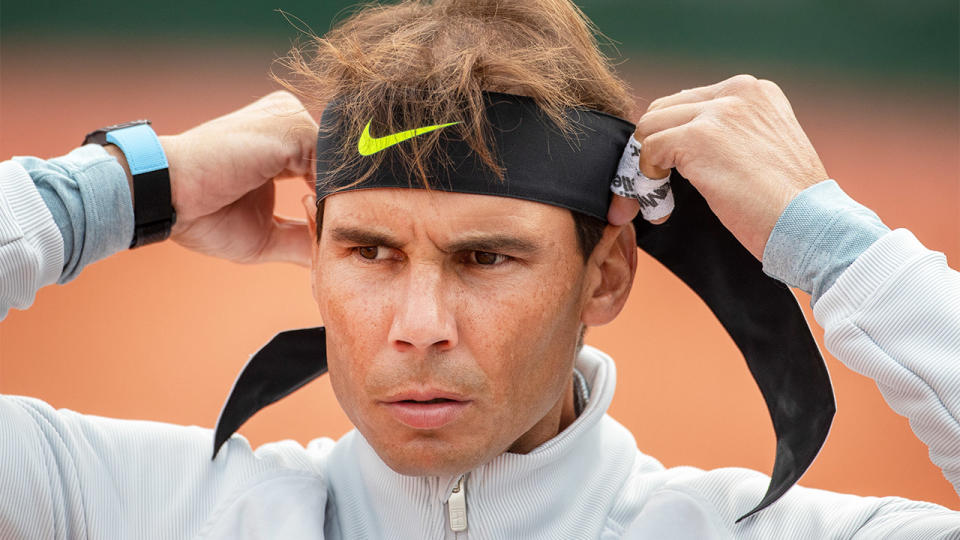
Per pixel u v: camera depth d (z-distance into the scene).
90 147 6.75
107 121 32.34
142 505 6.62
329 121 5.87
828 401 5.87
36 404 6.57
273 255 7.57
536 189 5.55
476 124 5.39
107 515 6.49
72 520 6.38
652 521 6.35
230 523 6.54
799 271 5.52
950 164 31.42
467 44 5.64
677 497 6.41
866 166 31.44
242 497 6.62
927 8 38.75
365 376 5.61
